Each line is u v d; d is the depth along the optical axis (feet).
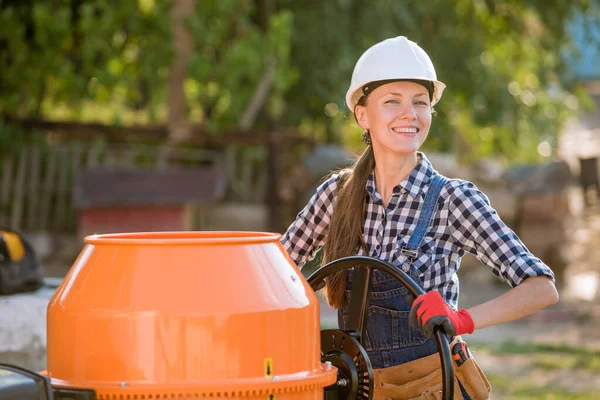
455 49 60.39
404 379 11.76
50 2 50.93
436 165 53.57
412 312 10.33
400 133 12.06
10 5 51.29
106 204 47.09
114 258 9.40
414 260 11.84
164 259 9.27
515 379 30.89
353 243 12.27
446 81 60.13
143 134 52.08
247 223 52.65
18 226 51.70
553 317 44.21
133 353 9.00
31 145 52.24
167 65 51.80
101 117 60.13
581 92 67.05
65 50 53.78
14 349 15.40
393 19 59.06
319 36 56.80
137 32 51.37
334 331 11.29
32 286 17.87
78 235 49.19
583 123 88.63
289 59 57.67
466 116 63.36
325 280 12.43
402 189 12.00
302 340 9.57
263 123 57.16
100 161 52.49
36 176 52.06
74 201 47.67
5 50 52.65
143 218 47.67
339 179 13.07
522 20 62.85
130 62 53.52
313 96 57.67
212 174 47.60
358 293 11.81
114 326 9.06
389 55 12.06
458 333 10.30
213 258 9.33
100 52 53.93
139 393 8.90
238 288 9.23
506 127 63.62
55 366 9.51
